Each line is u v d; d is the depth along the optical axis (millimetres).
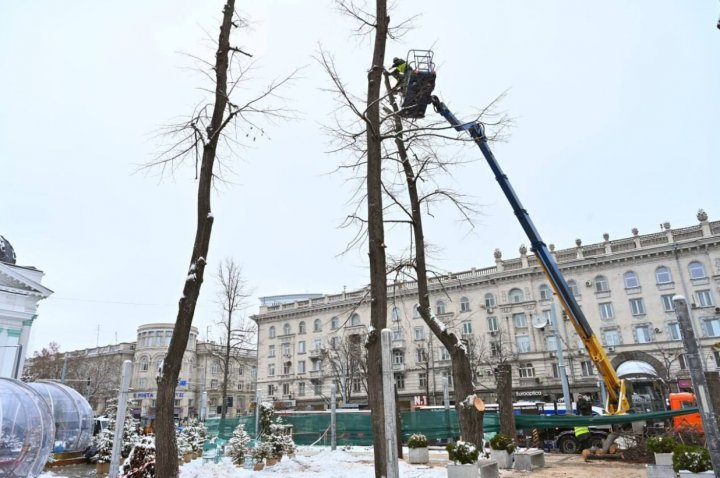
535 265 48781
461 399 13906
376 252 10586
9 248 34938
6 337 30828
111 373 70750
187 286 9500
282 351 62750
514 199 19484
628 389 20922
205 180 10359
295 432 25078
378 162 11250
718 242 41188
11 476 12289
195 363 74562
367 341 10180
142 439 11531
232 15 11531
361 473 13367
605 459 16656
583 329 19609
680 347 40469
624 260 44938
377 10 12555
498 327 48812
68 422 19391
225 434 24344
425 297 14664
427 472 13633
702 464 9719
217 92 10969
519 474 13438
